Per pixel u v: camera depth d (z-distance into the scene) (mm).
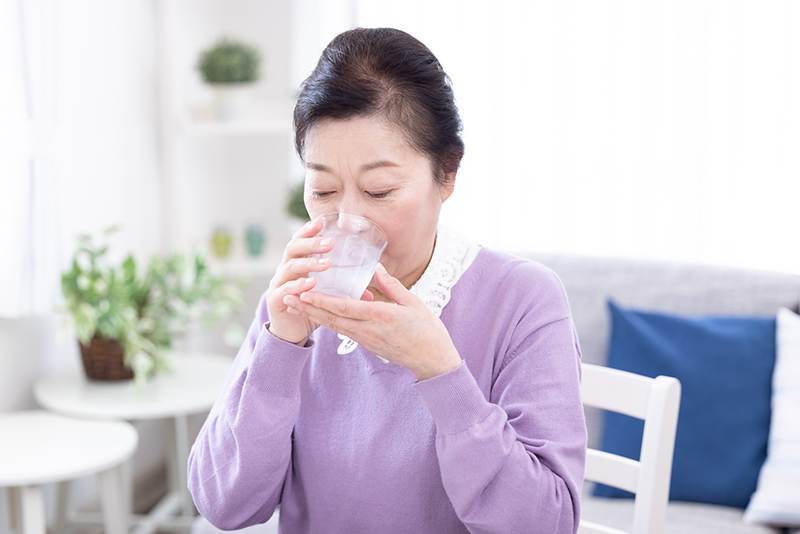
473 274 988
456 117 876
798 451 1806
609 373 1208
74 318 2016
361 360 971
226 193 3195
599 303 2188
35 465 1673
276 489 956
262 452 906
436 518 922
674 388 1136
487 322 962
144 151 2723
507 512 806
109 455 1741
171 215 2773
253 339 1038
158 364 2154
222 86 2680
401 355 796
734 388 1952
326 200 864
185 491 2523
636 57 2666
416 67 827
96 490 2568
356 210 840
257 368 906
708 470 1917
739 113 2570
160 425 2881
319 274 770
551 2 2725
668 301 2152
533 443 848
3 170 1964
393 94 814
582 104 2730
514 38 2766
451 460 812
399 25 2844
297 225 3174
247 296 3184
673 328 2047
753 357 1978
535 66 2760
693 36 2602
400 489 924
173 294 2184
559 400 874
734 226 2609
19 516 2135
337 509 957
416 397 935
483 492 818
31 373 2277
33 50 1994
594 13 2691
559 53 2732
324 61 841
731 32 2557
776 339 1999
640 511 1146
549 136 2773
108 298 2055
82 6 2355
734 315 2086
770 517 1768
